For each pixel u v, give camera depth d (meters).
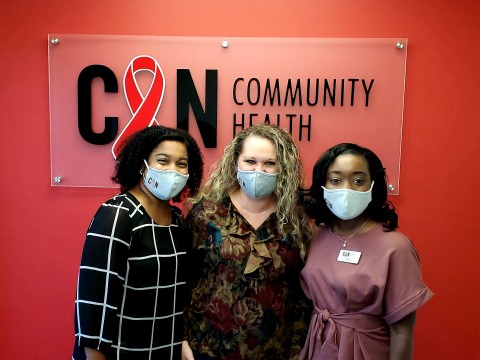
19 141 1.88
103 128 1.86
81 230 1.91
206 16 1.81
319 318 1.23
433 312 1.89
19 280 1.93
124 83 1.83
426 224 1.86
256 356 1.28
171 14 1.81
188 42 1.81
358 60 1.80
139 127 1.85
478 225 1.85
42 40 1.84
